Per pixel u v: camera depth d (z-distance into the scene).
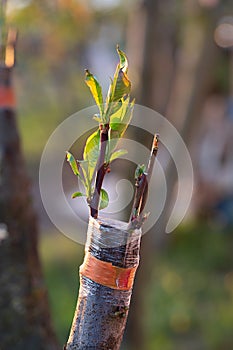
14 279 1.23
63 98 5.04
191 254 7.63
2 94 1.23
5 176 1.24
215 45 4.20
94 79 0.79
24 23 3.02
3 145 1.24
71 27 3.60
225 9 3.86
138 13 3.85
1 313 1.22
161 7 3.90
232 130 8.62
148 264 4.24
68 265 6.72
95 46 4.70
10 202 1.24
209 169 8.55
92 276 0.81
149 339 5.62
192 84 4.30
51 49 4.10
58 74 4.81
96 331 0.82
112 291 0.81
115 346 0.83
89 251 0.82
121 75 0.78
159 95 4.75
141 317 4.48
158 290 6.64
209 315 6.21
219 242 7.94
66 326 5.37
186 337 5.87
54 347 1.26
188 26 4.30
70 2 3.28
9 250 1.24
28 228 1.27
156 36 3.82
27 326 1.22
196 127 4.38
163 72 5.01
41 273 1.30
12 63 1.24
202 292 6.75
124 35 4.47
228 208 8.55
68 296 6.02
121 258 0.81
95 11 3.79
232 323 6.06
